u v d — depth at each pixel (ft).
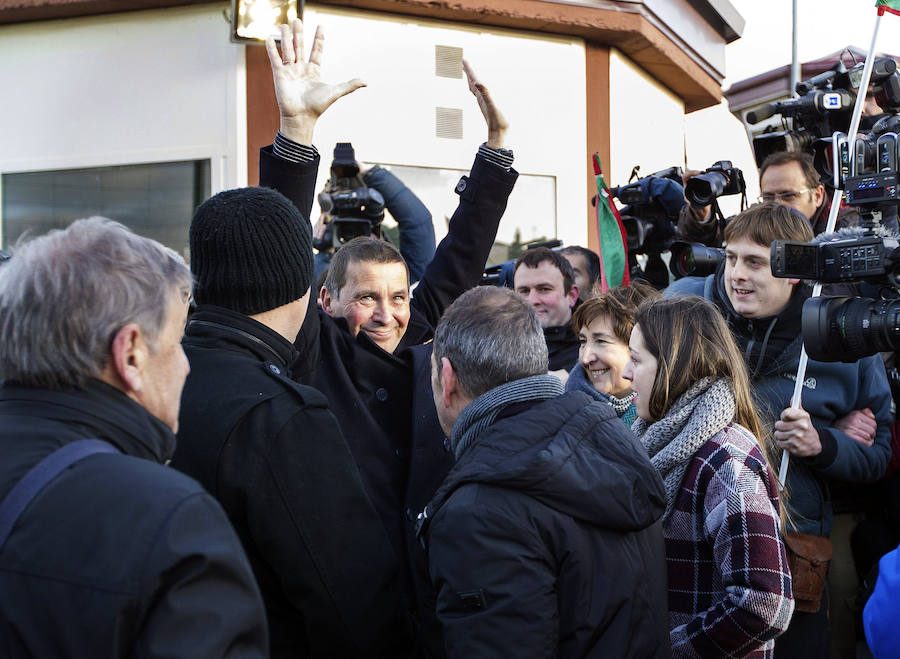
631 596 5.41
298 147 6.95
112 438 3.95
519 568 5.20
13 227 18.06
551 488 5.32
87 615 3.42
